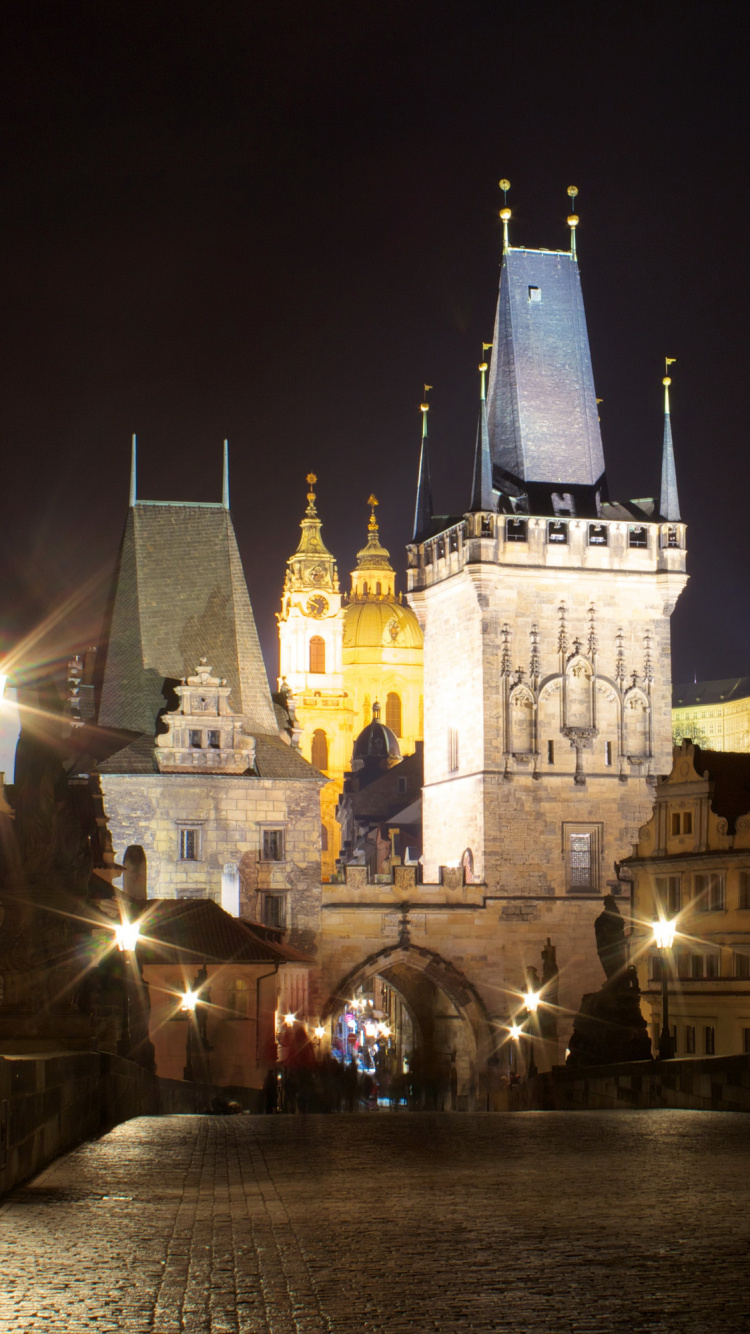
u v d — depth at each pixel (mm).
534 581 127750
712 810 97750
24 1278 16609
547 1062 119688
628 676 128750
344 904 119875
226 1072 96812
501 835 124812
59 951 38188
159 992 96062
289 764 119750
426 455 141125
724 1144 29891
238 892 115750
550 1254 17516
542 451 133375
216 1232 19391
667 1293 15438
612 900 58656
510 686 126500
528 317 135625
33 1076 25844
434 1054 130250
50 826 38625
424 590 136250
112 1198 22703
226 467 128750
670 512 131000
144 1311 15008
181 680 121250
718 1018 94375
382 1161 27531
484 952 122938
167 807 115562
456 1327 14211
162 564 124938
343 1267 17016
